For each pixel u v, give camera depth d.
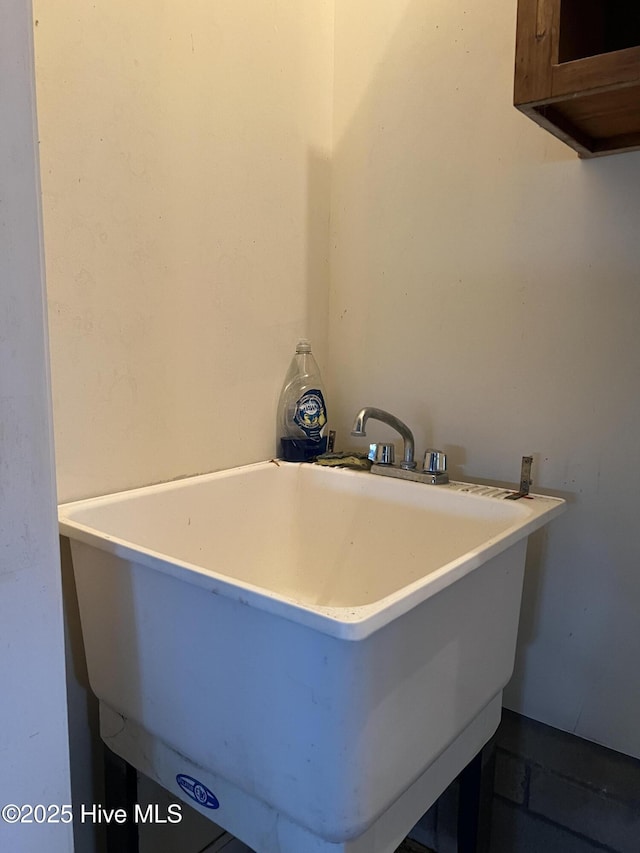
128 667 0.80
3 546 0.56
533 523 0.84
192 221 1.02
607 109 0.77
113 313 0.92
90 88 0.86
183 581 0.68
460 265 1.09
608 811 1.00
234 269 1.10
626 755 0.98
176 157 0.98
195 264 1.03
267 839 0.70
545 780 1.05
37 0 0.80
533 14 0.72
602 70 0.68
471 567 0.70
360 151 1.21
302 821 0.64
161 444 1.01
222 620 0.67
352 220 1.24
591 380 0.97
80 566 0.84
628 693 0.97
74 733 0.95
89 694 0.96
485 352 1.08
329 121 1.24
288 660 0.61
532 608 1.05
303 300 1.24
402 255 1.17
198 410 1.06
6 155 0.54
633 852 0.98
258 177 1.12
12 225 0.55
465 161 1.07
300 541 1.19
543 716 1.06
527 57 0.73
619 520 0.96
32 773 0.60
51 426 0.60
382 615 0.56
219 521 1.08
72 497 0.90
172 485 1.00
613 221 0.93
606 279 0.94
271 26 1.11
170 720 0.76
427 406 1.16
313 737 0.61
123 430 0.95
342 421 1.29
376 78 1.17
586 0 0.77
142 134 0.93
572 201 0.96
